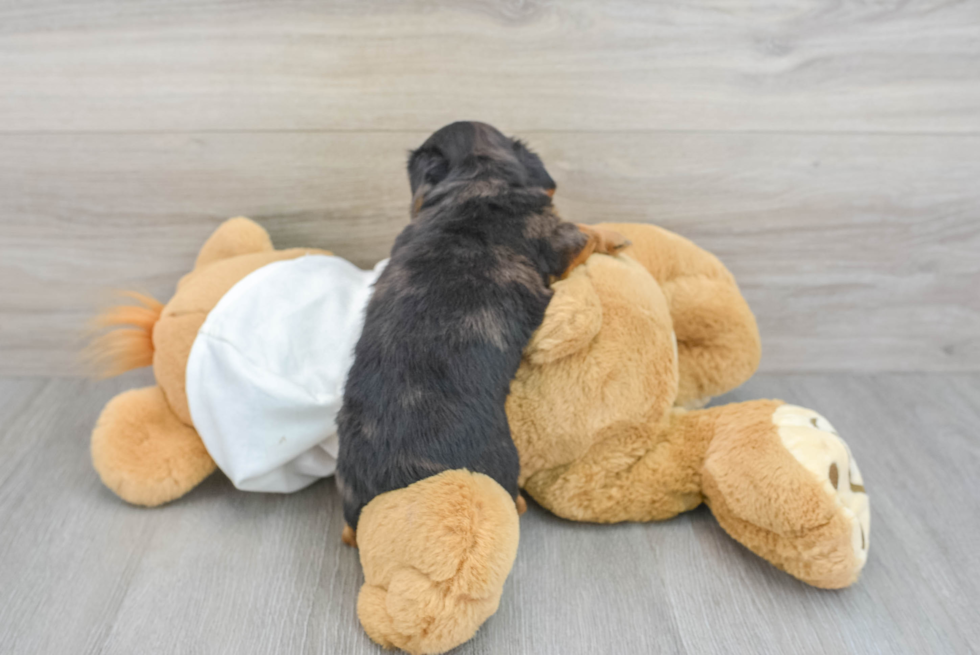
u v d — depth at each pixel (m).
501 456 1.05
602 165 1.50
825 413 1.61
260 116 1.42
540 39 1.36
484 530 0.93
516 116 1.45
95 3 1.30
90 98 1.39
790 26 1.36
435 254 1.08
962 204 1.55
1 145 1.43
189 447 1.26
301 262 1.29
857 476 1.12
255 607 1.09
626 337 1.13
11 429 1.49
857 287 1.65
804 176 1.52
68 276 1.58
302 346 1.20
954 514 1.31
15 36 1.33
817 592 1.13
